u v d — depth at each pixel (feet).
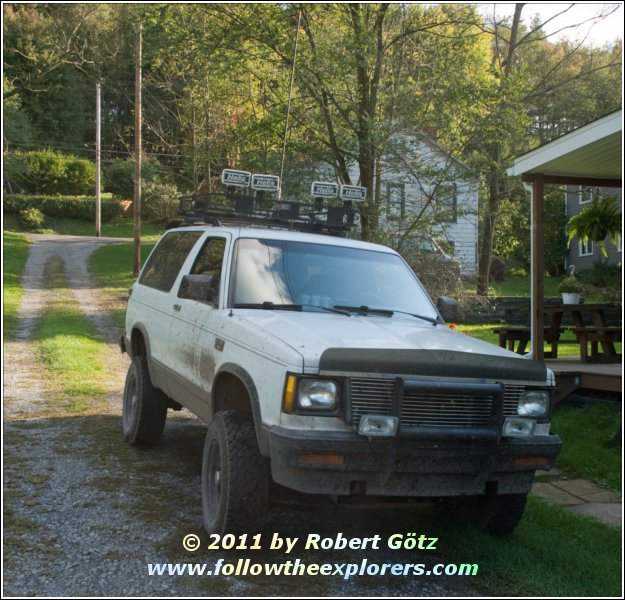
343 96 62.85
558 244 113.29
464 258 81.41
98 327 54.80
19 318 55.72
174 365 18.62
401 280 18.40
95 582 12.46
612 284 88.12
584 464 22.09
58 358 37.24
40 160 180.34
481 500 14.67
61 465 19.45
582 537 16.12
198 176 109.09
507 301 66.85
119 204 177.27
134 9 93.45
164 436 23.49
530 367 13.98
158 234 162.30
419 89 61.52
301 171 61.36
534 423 13.75
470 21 63.16
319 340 13.29
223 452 13.76
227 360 14.90
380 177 60.59
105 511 15.99
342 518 16.74
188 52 67.31
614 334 31.01
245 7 62.95
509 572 13.83
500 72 64.39
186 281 16.14
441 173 57.21
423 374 12.92
